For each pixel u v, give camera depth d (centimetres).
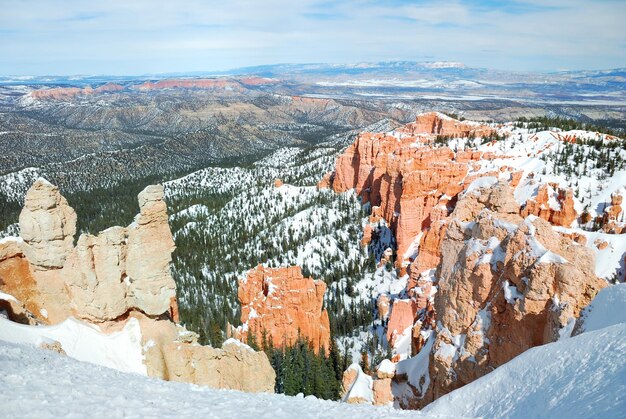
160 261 4847
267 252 18925
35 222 4756
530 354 3422
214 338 9894
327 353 9419
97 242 4694
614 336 2952
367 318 12375
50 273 4922
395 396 5569
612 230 11644
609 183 14275
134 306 4900
